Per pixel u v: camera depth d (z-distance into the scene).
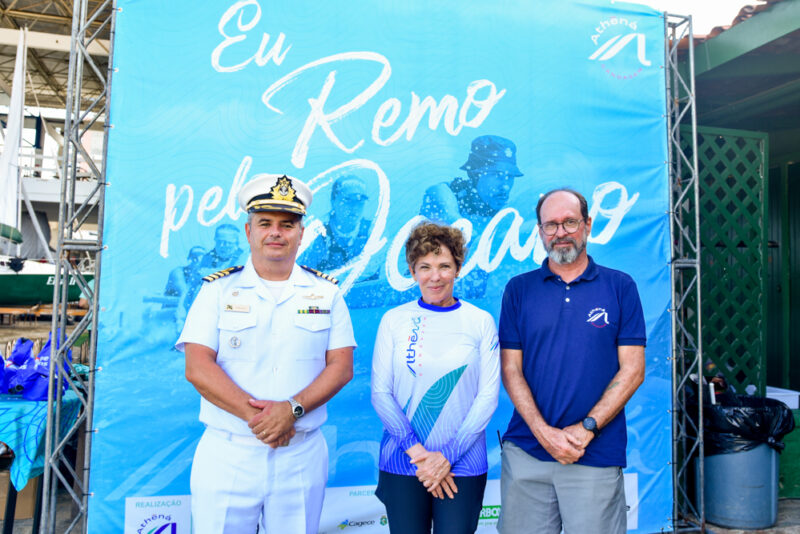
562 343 2.13
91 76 12.76
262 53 3.14
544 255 3.41
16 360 3.39
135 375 2.91
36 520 3.15
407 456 2.02
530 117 3.44
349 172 3.21
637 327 2.14
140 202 2.97
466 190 3.34
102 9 3.01
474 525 2.00
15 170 9.06
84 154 2.95
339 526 3.10
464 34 3.38
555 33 3.49
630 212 3.52
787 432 3.60
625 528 2.13
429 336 2.08
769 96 4.77
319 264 3.16
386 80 3.27
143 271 2.96
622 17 3.57
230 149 3.08
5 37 10.66
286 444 1.96
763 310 4.23
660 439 3.46
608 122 3.53
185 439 2.95
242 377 2.02
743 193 4.70
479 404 2.05
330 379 2.06
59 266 2.88
